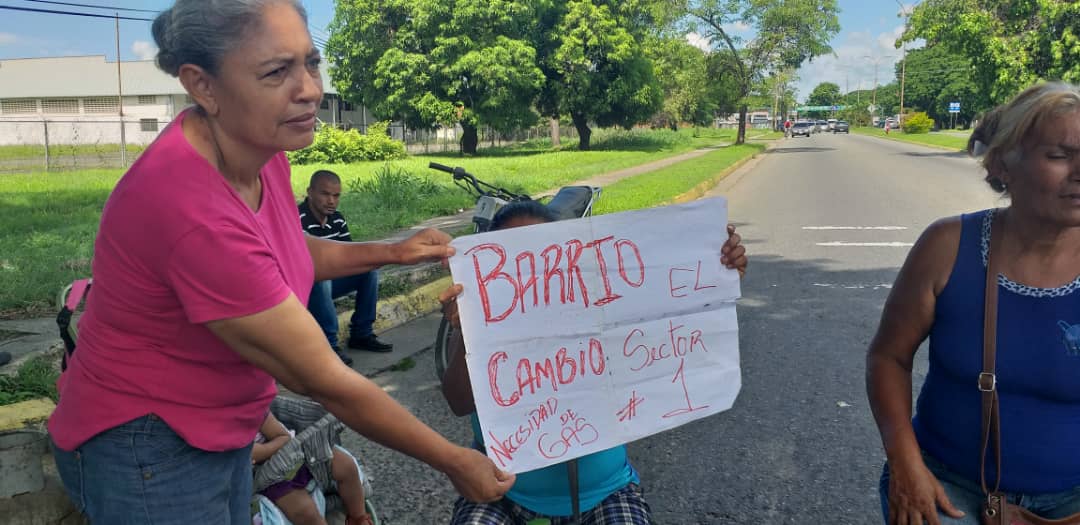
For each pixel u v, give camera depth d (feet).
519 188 51.26
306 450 8.44
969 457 6.32
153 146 5.18
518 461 6.41
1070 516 6.11
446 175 65.05
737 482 12.39
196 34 4.91
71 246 29.48
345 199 45.16
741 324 20.89
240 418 5.82
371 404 5.39
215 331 5.15
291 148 5.32
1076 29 73.56
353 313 19.19
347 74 123.95
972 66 82.28
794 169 80.53
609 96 125.39
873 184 60.75
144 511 5.57
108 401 5.41
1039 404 5.99
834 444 13.65
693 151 121.08
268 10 4.98
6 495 7.89
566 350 6.51
